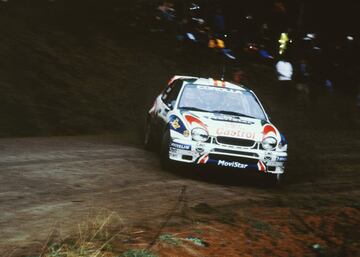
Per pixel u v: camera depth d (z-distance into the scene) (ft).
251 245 43.75
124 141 92.99
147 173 66.69
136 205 51.65
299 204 59.72
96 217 45.80
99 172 64.59
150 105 123.44
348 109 156.56
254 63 180.24
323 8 197.57
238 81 156.04
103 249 37.68
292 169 81.41
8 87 104.73
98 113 110.01
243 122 68.18
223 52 172.76
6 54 116.37
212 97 73.72
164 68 148.36
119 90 124.77
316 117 142.51
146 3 176.55
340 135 122.21
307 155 94.79
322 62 183.62
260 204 57.93
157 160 75.97
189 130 65.67
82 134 99.50
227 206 55.26
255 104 74.54
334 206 60.23
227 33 181.78
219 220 49.55
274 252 43.04
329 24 197.77
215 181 67.31
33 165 65.21
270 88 160.25
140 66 143.43
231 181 68.64
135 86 130.52
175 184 62.44
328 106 155.63
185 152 65.41
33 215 45.39
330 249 45.52
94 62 134.00
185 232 44.21
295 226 50.90
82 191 55.11
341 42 191.93
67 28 146.61
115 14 169.48
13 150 74.02
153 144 82.38
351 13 197.67
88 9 163.22
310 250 44.96
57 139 88.33
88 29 152.56
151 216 48.29
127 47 152.76
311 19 197.26
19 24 134.21
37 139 86.38
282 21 188.03
